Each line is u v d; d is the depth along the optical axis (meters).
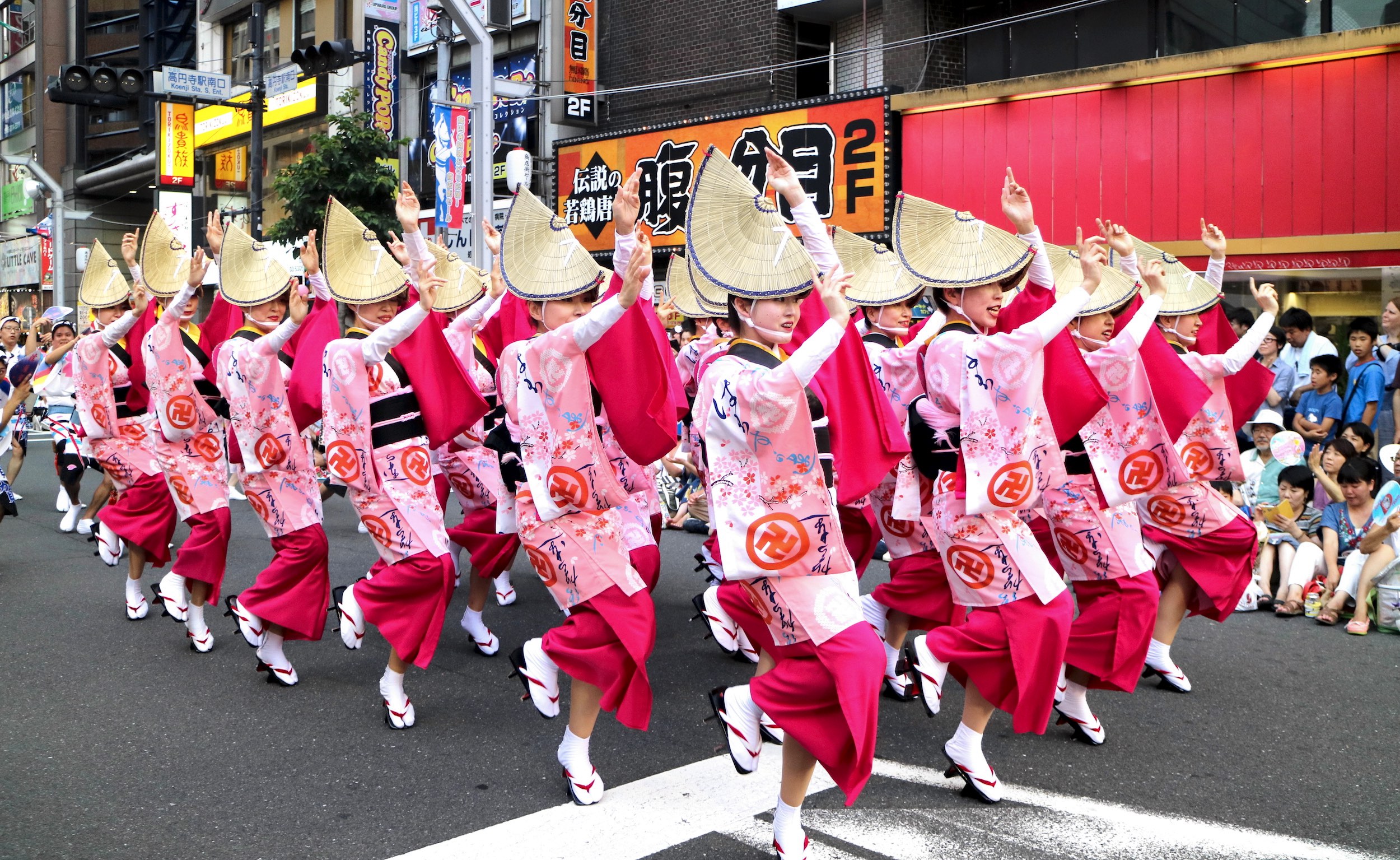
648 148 14.80
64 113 32.94
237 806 3.95
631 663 3.96
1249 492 7.50
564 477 3.95
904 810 3.93
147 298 6.24
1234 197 10.57
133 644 6.09
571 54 16.33
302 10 23.14
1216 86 10.60
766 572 3.33
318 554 5.27
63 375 9.48
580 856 3.55
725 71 15.17
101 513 6.57
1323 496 7.42
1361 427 7.23
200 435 5.89
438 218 12.24
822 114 13.09
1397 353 8.03
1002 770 4.33
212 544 5.85
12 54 35.22
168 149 20.91
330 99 21.58
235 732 4.72
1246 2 11.05
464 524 6.06
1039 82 11.64
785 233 3.37
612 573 3.96
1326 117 10.02
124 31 32.09
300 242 14.46
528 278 4.20
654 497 5.99
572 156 15.70
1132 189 11.16
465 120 12.34
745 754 3.60
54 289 25.48
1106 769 4.33
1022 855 3.56
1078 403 4.18
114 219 32.00
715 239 3.43
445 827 3.77
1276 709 5.06
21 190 34.94
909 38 13.43
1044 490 4.49
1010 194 4.15
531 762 4.41
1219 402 5.36
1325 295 10.17
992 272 4.12
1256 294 5.50
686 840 3.67
